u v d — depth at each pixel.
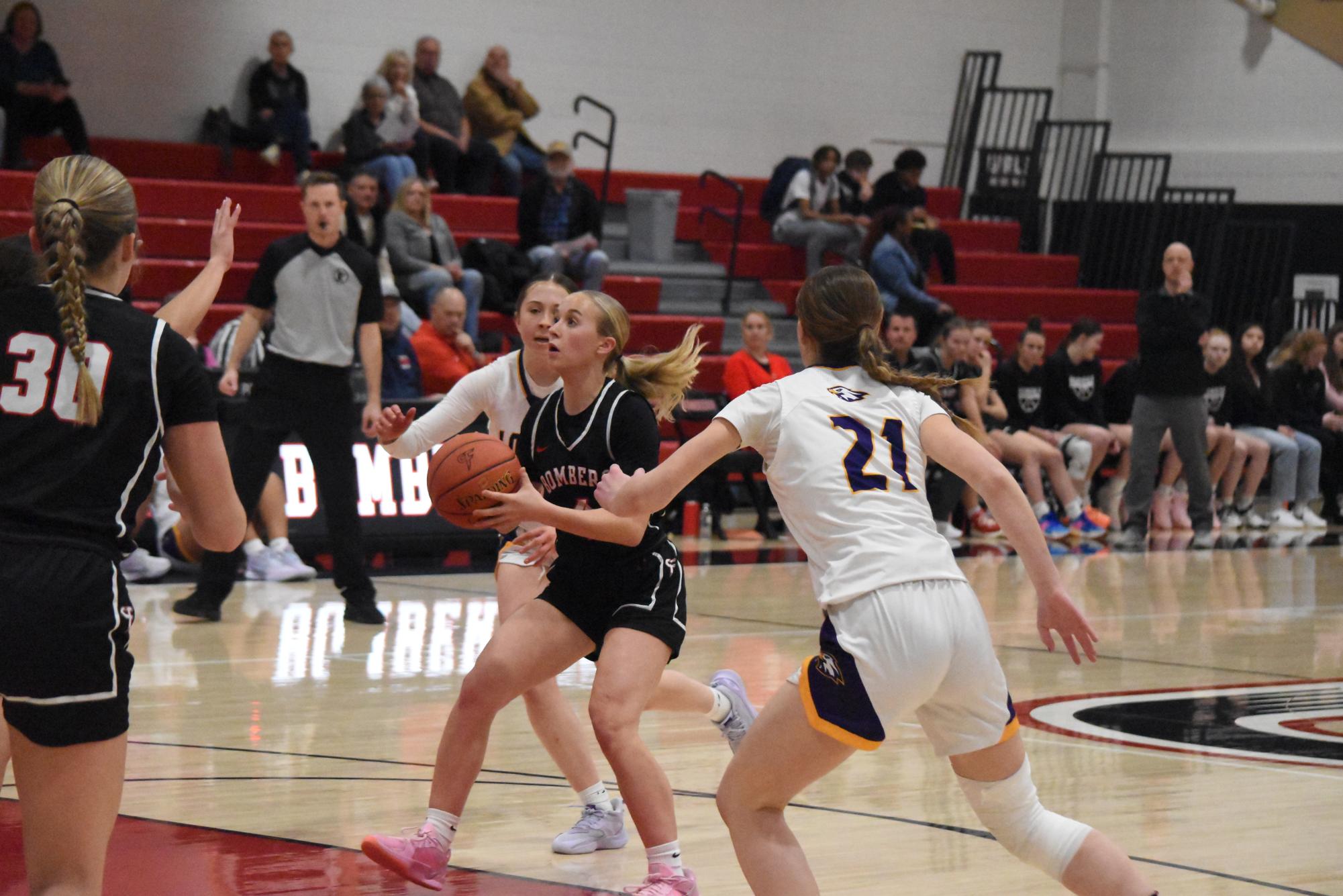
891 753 9.45
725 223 30.47
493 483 6.58
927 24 34.22
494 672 6.50
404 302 22.66
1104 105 35.28
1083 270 33.31
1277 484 26.03
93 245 4.88
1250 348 26.05
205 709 10.52
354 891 6.44
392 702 10.84
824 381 5.83
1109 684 11.89
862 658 5.29
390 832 7.41
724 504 24.28
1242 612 16.00
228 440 17.86
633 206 29.05
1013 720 5.50
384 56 28.98
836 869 6.86
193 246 24.38
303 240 13.98
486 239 24.73
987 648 5.43
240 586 16.98
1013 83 35.28
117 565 4.82
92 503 4.74
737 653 12.98
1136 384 22.20
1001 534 23.69
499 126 28.62
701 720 10.45
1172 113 34.31
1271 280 31.72
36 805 4.75
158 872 6.68
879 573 5.37
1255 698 11.33
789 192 29.19
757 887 5.48
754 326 21.58
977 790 5.56
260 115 26.48
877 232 26.58
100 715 4.73
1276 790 8.50
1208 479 22.09
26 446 4.70
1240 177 33.34
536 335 7.86
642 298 27.02
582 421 6.95
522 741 9.77
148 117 27.17
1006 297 30.25
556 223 25.84
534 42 30.44
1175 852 7.20
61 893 4.77
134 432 4.81
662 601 6.70
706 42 32.09
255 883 6.54
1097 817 7.87
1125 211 33.88
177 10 27.23
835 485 5.54
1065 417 24.11
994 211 33.78
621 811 7.41
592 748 9.51
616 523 6.36
